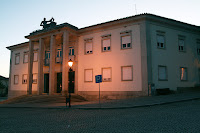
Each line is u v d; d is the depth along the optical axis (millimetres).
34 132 5637
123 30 18641
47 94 21141
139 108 10586
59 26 20344
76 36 21500
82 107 11922
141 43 17438
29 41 23906
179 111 8648
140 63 17375
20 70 27578
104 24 19578
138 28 17797
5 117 9289
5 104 18094
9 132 5754
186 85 19438
